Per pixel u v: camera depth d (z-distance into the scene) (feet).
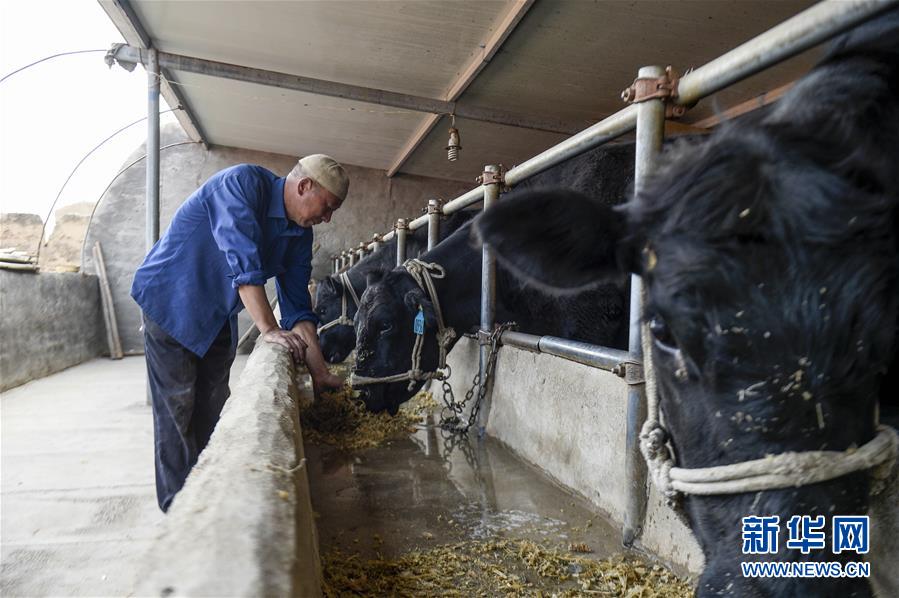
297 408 6.57
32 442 15.81
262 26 20.59
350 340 23.93
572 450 9.16
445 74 23.30
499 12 18.03
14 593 8.28
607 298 13.28
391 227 40.73
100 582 8.59
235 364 30.37
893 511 4.46
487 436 12.68
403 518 8.11
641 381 7.09
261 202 10.05
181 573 2.55
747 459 3.75
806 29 5.09
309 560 3.29
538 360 10.55
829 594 3.56
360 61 22.63
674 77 6.90
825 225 3.45
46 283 27.48
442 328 13.92
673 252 3.81
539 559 6.70
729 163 3.78
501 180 12.00
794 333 3.45
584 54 20.43
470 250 14.58
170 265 9.84
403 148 34.83
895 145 3.61
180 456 10.39
